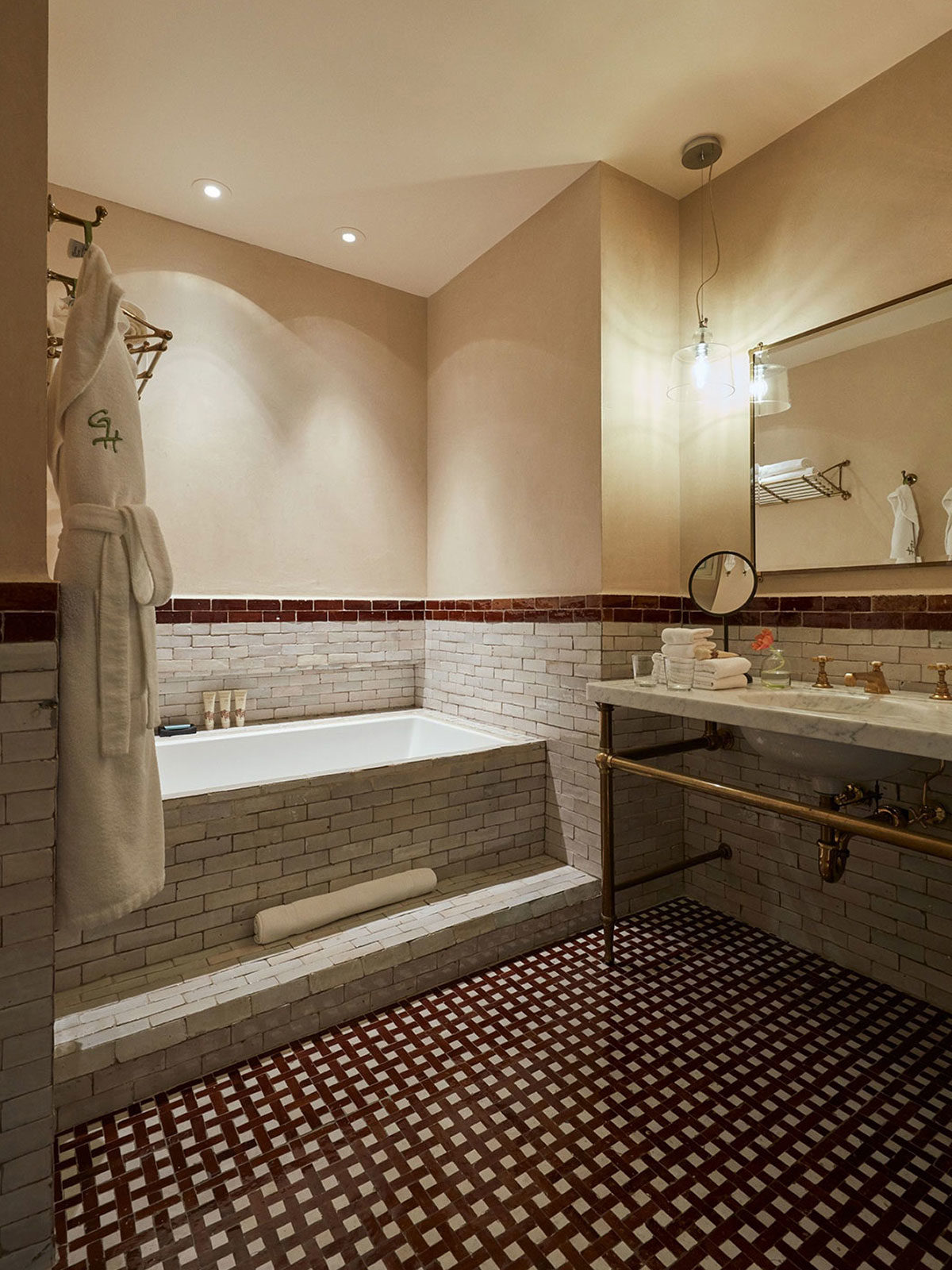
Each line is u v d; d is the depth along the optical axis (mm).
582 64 1955
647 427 2463
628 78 2000
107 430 1298
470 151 2330
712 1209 1194
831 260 2061
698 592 2311
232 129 2238
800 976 1994
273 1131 1384
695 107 2107
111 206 2639
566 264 2506
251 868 1914
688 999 1865
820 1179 1259
